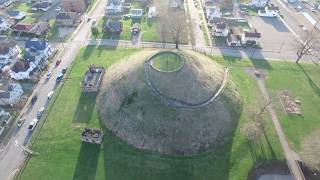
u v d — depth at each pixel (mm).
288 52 120438
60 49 119500
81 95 95875
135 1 158500
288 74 107750
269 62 113875
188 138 80562
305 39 118062
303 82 104250
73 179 72312
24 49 115750
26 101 94688
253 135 82062
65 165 75312
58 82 102188
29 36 129500
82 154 77812
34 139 82062
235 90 95938
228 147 80312
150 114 83375
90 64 109312
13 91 93125
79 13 146500
